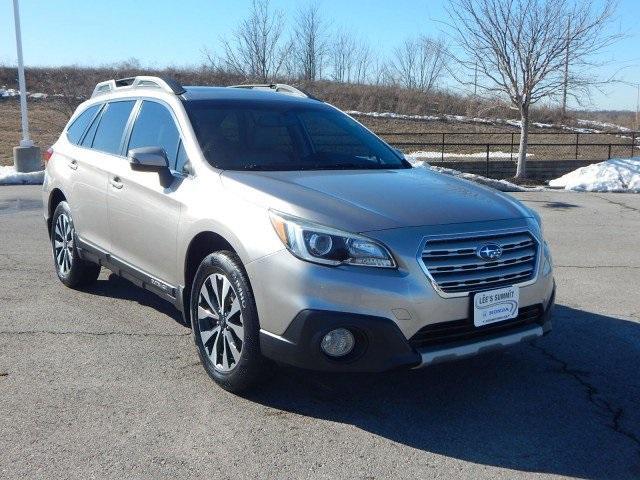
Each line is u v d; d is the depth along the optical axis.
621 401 4.35
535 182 19.33
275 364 4.14
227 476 3.36
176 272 4.71
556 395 4.41
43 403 4.09
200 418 3.95
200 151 4.74
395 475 3.42
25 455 3.50
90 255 5.97
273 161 4.88
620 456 3.66
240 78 25.30
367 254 3.72
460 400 4.30
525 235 4.22
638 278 7.57
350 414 4.07
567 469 3.52
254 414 4.02
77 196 6.03
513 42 18.80
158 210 4.82
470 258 3.90
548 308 4.33
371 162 5.28
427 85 42.56
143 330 5.42
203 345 4.42
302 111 5.60
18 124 28.12
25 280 6.82
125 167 5.34
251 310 3.97
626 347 5.32
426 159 23.00
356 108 38.03
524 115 19.55
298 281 3.71
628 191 16.17
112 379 4.46
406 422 3.99
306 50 31.58
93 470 3.38
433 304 3.74
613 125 40.34
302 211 3.88
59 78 35.53
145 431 3.78
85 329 5.41
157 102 5.40
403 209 4.01
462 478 3.40
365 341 3.71
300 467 3.47
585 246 9.41
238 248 4.02
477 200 4.35
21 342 5.09
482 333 3.98
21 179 15.21
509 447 3.73
